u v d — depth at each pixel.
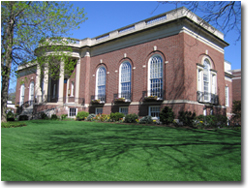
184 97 17.56
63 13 16.03
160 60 19.94
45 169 6.50
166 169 6.20
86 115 23.39
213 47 22.77
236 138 10.74
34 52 16.22
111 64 24.31
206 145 8.95
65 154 8.00
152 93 20.14
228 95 30.73
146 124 17.42
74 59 27.88
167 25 19.45
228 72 32.09
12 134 12.00
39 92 27.23
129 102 21.56
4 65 15.24
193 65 19.20
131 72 22.12
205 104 20.19
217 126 17.69
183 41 18.31
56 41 16.50
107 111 23.72
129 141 9.99
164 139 10.43
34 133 12.58
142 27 21.58
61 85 25.98
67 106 25.45
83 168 6.50
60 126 15.98
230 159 6.93
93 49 26.66
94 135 11.91
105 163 6.86
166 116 17.14
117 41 23.91
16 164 6.93
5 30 15.49
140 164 6.66
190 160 6.90
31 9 15.28
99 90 25.52
